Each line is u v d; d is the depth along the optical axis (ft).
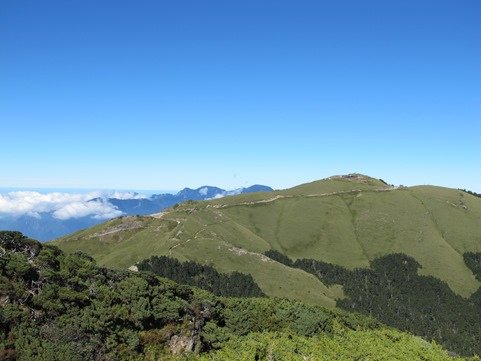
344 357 163.32
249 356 139.95
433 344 221.46
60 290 120.98
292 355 152.05
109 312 123.54
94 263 147.84
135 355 122.11
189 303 155.53
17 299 112.78
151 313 133.59
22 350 100.78
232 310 174.50
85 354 109.19
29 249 135.03
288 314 184.24
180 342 137.49
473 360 218.59
